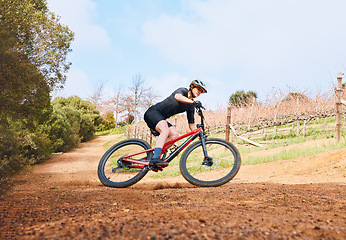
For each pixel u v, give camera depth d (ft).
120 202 8.25
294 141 36.01
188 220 5.42
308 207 7.50
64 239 4.27
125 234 4.46
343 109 38.91
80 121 91.04
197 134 13.41
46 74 29.86
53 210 7.06
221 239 4.16
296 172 20.59
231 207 7.30
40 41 29.81
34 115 21.56
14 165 11.13
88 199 8.77
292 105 45.65
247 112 50.08
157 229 4.72
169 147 13.42
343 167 18.81
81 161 45.60
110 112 161.99
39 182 18.49
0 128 11.21
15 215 6.52
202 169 16.69
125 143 14.11
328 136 34.04
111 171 13.51
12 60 13.99
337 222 5.43
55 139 56.08
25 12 26.40
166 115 12.96
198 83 12.87
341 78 28.48
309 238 4.27
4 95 14.24
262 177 20.74
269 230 4.66
